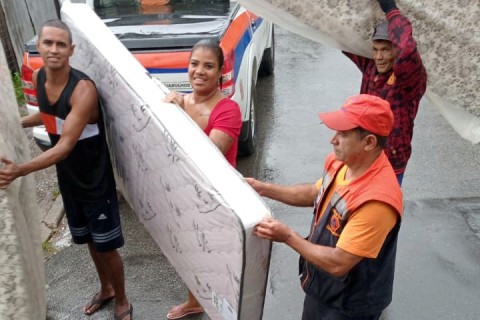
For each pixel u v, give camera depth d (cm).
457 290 348
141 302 349
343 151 198
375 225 193
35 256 279
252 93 525
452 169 495
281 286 359
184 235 233
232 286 198
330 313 226
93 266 389
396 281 356
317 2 294
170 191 233
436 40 297
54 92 261
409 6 290
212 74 264
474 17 289
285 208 444
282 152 541
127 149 278
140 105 241
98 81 290
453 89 308
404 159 307
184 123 225
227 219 185
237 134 273
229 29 462
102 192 288
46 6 706
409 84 287
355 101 197
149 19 495
